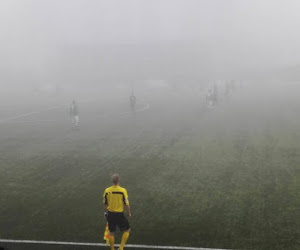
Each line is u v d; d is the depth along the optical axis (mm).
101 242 8148
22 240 8328
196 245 7820
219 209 9773
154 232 8555
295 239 7852
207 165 14422
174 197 10898
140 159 15852
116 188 7391
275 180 12008
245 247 7621
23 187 12375
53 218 9625
